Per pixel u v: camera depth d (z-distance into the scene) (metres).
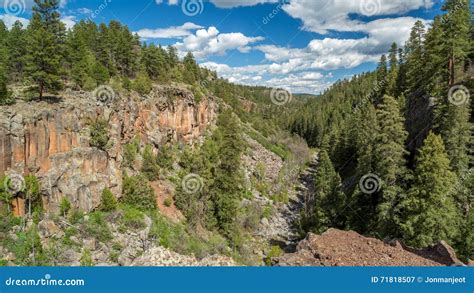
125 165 39.09
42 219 25.86
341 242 15.95
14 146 26.05
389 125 28.53
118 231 28.95
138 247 27.69
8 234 23.34
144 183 35.88
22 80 43.47
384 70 85.31
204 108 70.88
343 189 44.28
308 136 124.38
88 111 34.59
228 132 42.69
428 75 44.66
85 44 52.94
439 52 41.66
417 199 23.69
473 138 31.83
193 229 36.38
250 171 67.50
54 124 29.72
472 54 45.78
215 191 41.47
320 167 50.78
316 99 190.25
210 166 47.84
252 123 110.44
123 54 60.91
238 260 34.25
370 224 30.98
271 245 42.03
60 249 24.27
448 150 30.25
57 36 44.53
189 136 61.44
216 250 34.25
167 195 40.22
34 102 31.73
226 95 115.69
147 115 48.22
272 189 64.12
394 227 26.39
